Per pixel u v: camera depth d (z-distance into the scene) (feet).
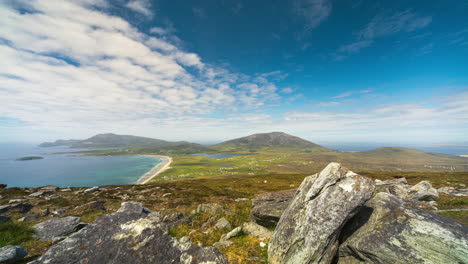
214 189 182.70
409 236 28.09
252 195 145.59
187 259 22.17
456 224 29.25
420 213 31.96
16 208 77.82
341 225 30.32
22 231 43.42
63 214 72.84
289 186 208.74
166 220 56.65
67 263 19.89
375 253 27.84
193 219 55.26
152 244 23.02
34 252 34.53
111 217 30.37
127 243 22.76
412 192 75.51
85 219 66.90
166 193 146.20
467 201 60.80
